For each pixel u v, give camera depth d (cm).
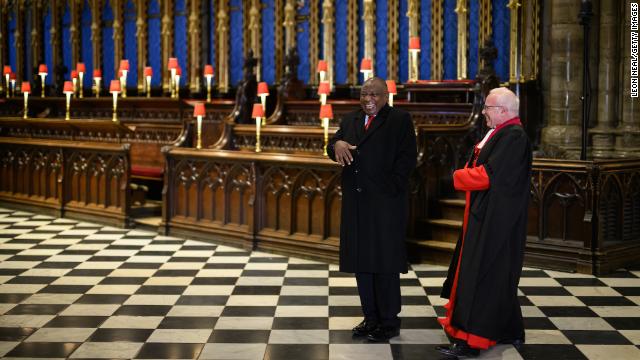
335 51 1362
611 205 725
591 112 1003
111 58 1684
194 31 1520
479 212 450
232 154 824
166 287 637
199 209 873
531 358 458
